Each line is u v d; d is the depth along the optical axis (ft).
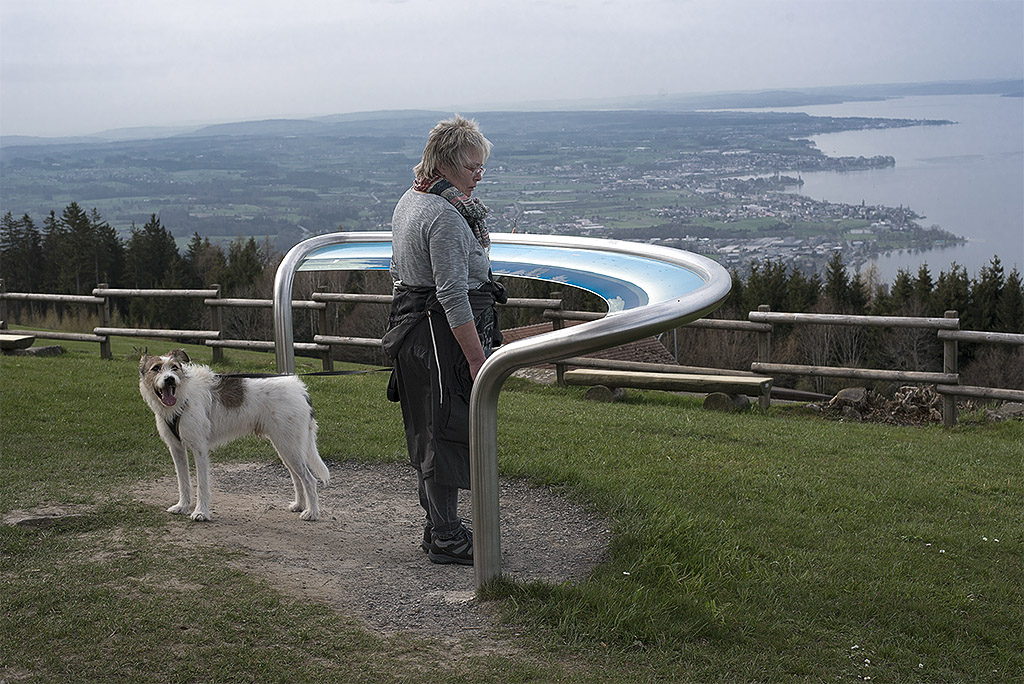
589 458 21.98
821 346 135.74
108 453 20.85
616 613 11.88
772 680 10.96
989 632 12.88
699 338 134.10
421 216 12.63
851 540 16.85
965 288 146.41
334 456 21.58
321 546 15.07
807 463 23.35
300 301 39.86
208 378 16.21
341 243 19.62
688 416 30.42
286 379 17.04
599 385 35.78
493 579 12.69
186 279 213.46
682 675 10.74
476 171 12.87
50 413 25.13
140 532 14.85
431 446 13.74
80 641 10.61
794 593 13.83
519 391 36.52
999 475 22.67
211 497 17.90
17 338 41.04
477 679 10.16
